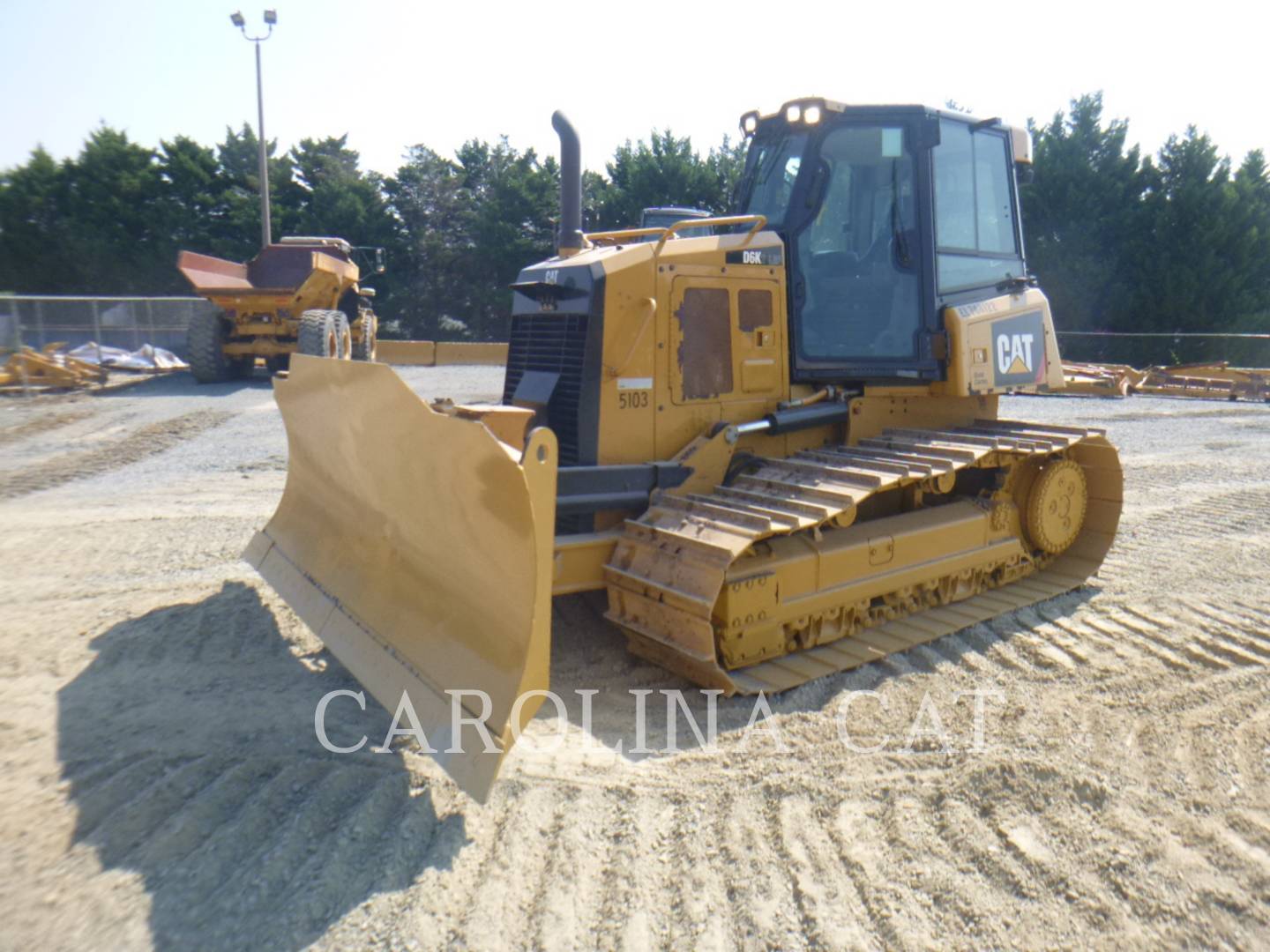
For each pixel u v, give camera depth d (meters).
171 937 2.77
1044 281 32.50
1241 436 13.52
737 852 3.27
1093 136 32.41
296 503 5.32
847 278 5.67
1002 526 6.07
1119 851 3.31
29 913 2.86
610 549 4.76
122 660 4.80
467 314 43.81
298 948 2.74
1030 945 2.83
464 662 3.65
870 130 5.46
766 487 4.91
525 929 2.86
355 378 4.02
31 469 10.09
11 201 38.09
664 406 5.02
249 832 3.28
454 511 3.63
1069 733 4.20
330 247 20.05
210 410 14.62
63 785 3.57
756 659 4.78
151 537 7.28
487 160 47.44
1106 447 6.40
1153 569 6.76
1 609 5.57
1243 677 4.84
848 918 2.93
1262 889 3.11
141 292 38.38
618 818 3.47
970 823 3.46
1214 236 30.72
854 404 5.68
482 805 3.25
